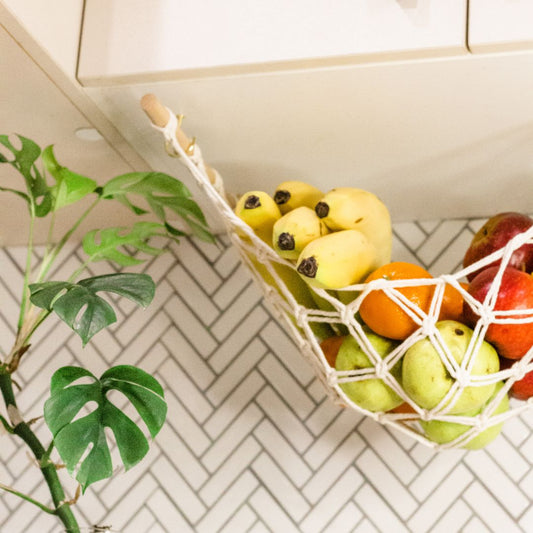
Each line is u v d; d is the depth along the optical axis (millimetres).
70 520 967
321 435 1439
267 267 1003
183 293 1560
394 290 887
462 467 1368
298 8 1001
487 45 930
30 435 980
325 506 1404
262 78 1019
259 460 1453
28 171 1113
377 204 1000
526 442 1353
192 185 1327
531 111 1040
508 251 860
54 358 1595
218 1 1029
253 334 1514
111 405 928
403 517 1368
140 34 1041
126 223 1526
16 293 1650
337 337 1042
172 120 1003
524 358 894
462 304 937
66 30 1031
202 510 1453
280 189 1058
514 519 1329
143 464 1496
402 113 1071
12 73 1042
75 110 1114
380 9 976
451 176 1242
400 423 1021
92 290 914
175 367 1529
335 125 1110
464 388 874
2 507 1549
